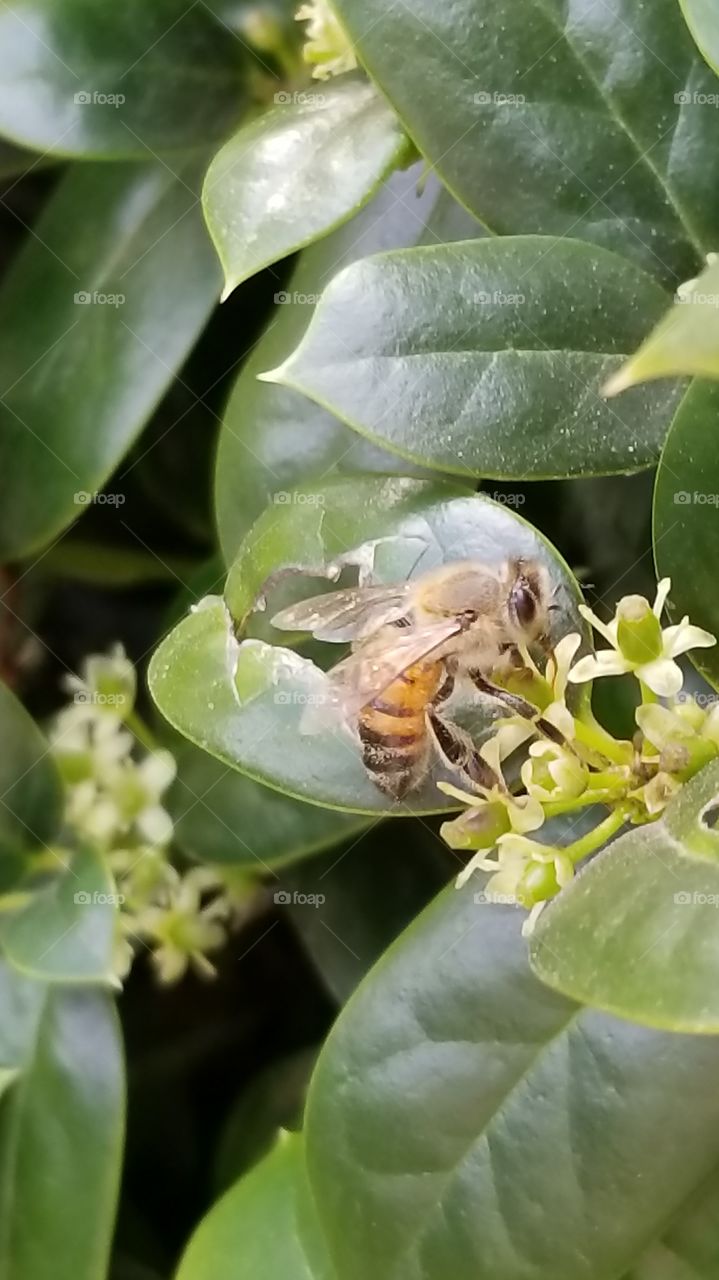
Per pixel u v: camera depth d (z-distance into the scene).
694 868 0.05
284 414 0.07
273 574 0.06
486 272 0.06
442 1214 0.06
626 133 0.06
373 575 0.06
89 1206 0.07
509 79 0.06
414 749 0.06
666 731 0.05
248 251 0.06
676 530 0.06
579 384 0.06
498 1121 0.06
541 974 0.05
